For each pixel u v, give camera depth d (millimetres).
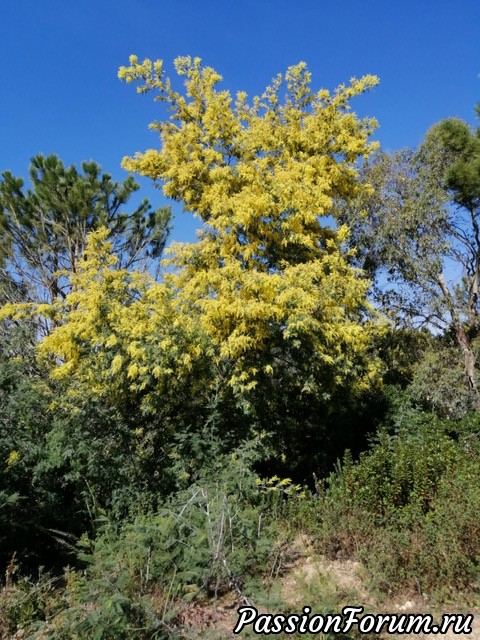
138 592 3459
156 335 6652
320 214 8547
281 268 8352
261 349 7242
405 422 8711
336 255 8586
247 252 8086
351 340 7363
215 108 9047
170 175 8797
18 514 5527
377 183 14391
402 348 14914
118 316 6934
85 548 5172
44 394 6574
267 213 8008
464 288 15289
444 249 13805
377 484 5480
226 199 8211
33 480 5676
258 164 8781
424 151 14578
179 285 8422
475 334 15008
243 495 4977
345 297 7914
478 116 8898
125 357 6629
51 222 13344
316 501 5434
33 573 5152
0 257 13469
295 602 3605
